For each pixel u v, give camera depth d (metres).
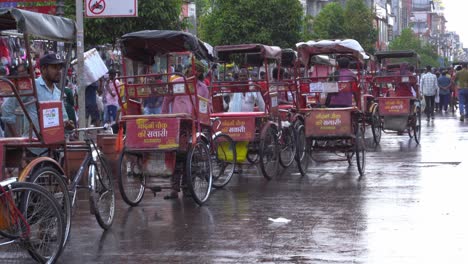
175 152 9.78
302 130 13.02
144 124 9.70
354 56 13.87
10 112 8.34
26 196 6.31
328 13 51.75
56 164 7.12
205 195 10.01
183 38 10.05
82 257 7.06
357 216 8.74
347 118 12.35
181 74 9.88
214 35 33.56
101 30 19.55
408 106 17.58
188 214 9.21
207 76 14.73
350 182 11.65
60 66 8.17
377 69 22.39
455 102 32.91
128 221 8.84
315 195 10.42
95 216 8.33
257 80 12.59
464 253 6.88
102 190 8.28
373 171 12.93
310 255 6.92
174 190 10.29
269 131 12.13
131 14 13.29
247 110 13.92
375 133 17.67
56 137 7.33
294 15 33.50
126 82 10.16
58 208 6.64
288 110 13.62
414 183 11.29
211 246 7.39
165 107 10.52
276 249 7.19
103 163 8.34
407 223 8.26
